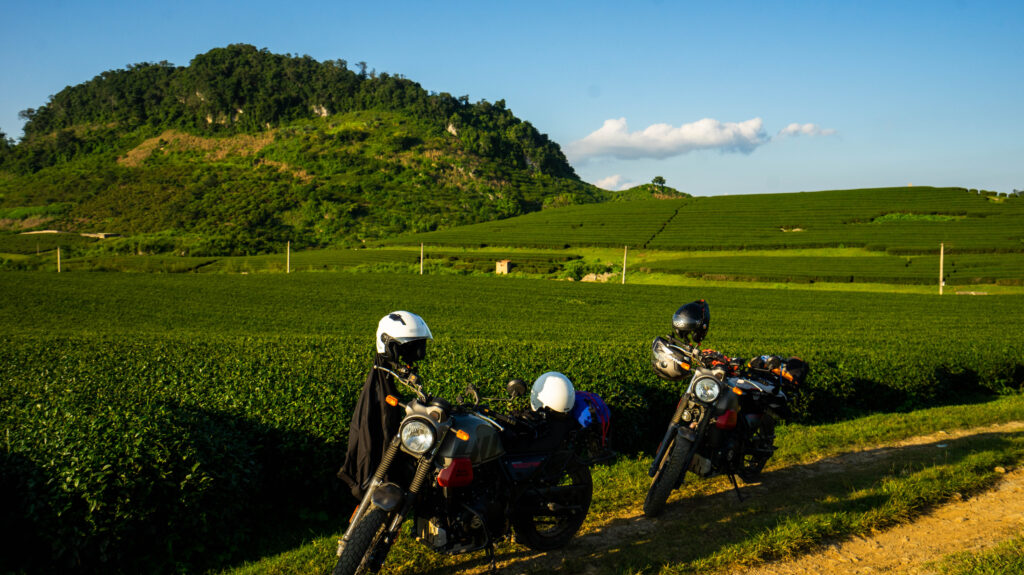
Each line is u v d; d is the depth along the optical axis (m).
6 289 47.78
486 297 50.34
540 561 4.61
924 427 8.77
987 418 9.24
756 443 6.41
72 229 164.75
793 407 9.86
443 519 4.13
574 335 26.42
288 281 59.44
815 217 105.50
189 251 131.12
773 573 4.36
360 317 35.66
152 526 4.71
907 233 86.38
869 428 8.69
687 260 79.81
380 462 4.13
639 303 48.25
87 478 4.50
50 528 4.39
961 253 75.25
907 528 5.14
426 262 87.69
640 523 5.35
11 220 174.25
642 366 9.61
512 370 8.85
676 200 140.62
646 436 8.39
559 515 4.90
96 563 4.55
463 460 3.99
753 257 79.44
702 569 4.40
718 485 6.36
